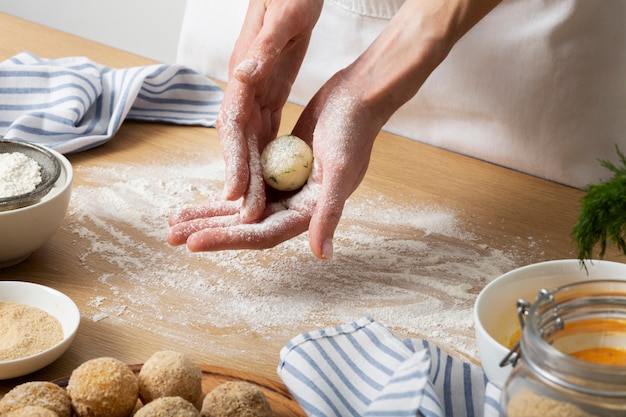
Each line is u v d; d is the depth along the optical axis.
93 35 2.17
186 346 0.80
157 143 1.20
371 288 0.91
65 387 0.69
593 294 0.55
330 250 0.86
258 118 1.01
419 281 0.92
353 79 0.98
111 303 0.85
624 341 0.57
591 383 0.48
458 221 1.05
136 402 0.67
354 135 0.93
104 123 1.23
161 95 1.29
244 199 0.91
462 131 1.24
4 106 1.21
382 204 1.08
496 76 1.20
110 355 0.78
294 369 0.70
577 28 1.16
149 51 2.12
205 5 1.40
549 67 1.17
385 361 0.70
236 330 0.82
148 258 0.94
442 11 0.96
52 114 1.17
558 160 1.20
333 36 1.30
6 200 0.85
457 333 0.84
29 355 0.74
